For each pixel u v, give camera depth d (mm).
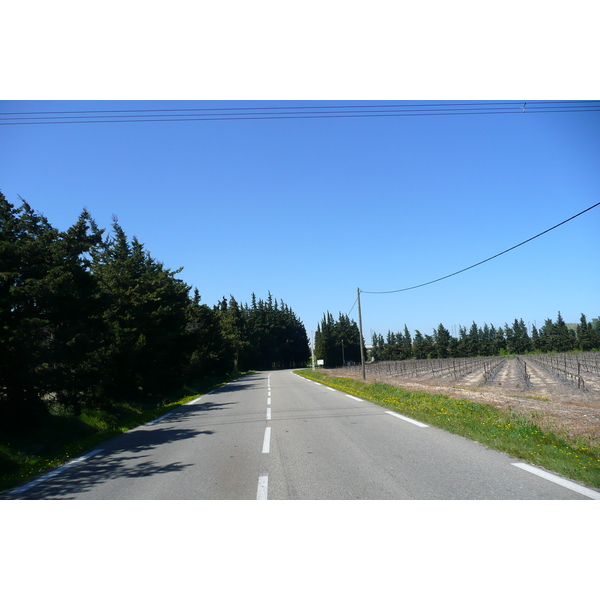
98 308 13797
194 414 15453
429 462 6762
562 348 86062
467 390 21203
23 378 10367
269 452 8094
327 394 20625
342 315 122438
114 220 24469
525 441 7750
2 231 11391
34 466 8094
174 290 26688
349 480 6035
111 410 15969
